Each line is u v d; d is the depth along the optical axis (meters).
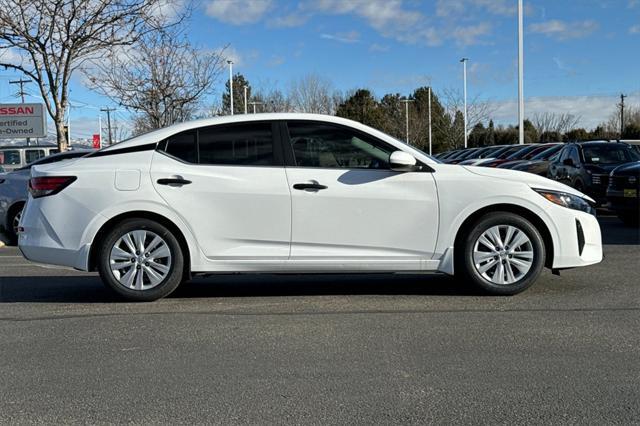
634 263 7.79
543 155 18.66
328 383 3.93
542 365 4.19
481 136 59.12
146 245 5.89
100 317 5.50
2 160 25.47
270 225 5.80
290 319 5.38
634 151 14.24
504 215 5.89
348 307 5.76
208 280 7.21
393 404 3.62
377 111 66.56
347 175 5.84
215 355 4.47
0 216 11.29
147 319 5.42
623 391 3.75
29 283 7.18
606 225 12.23
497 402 3.62
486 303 5.80
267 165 5.87
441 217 5.85
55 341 4.84
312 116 5.98
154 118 18.09
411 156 5.77
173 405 3.64
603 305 5.68
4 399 3.76
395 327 5.09
